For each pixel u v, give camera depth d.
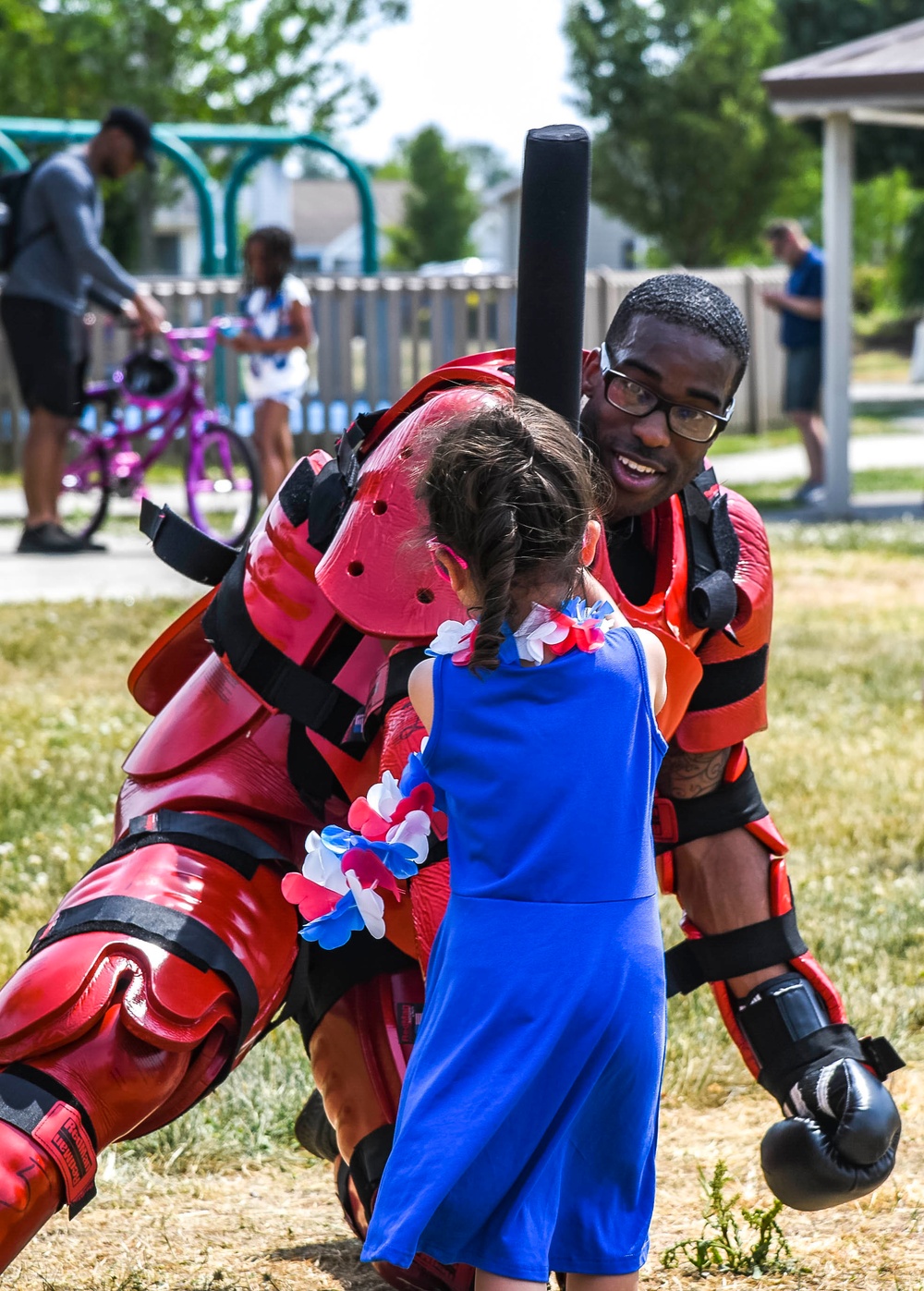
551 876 3.69
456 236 109.50
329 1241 5.29
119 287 18.14
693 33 64.38
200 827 3.99
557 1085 3.62
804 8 60.19
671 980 4.71
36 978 3.63
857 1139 4.26
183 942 3.72
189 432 19.59
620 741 3.77
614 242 96.50
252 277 18.84
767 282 36.47
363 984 4.22
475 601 3.73
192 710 4.24
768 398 36.88
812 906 8.24
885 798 10.20
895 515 23.69
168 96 49.03
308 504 4.20
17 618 14.99
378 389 28.09
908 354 79.94
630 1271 3.82
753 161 63.69
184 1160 5.96
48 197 17.89
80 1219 5.48
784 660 14.06
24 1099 3.53
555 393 4.00
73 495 24.91
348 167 30.45
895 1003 7.07
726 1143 6.06
